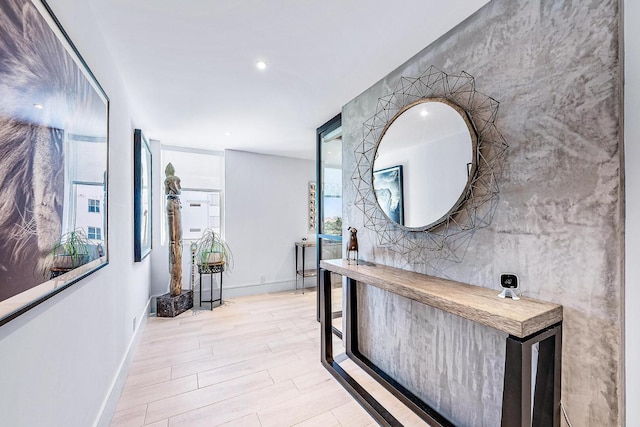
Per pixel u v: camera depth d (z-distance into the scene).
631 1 0.98
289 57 1.83
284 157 4.76
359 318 2.38
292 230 4.80
